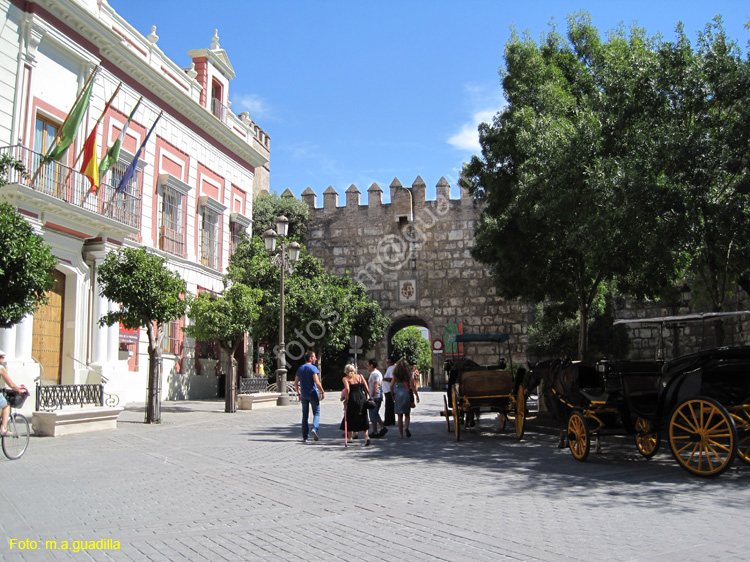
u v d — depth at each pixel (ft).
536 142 49.29
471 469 30.78
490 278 132.87
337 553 16.40
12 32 57.67
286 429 50.57
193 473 29.22
